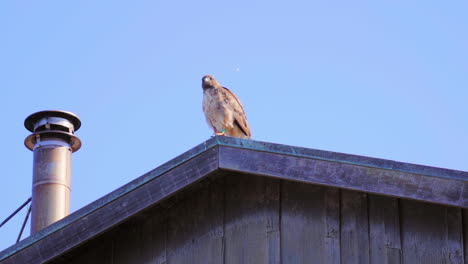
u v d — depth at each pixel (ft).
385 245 38.06
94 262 42.04
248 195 40.60
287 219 39.55
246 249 39.45
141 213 40.88
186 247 40.60
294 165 37.81
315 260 38.37
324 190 39.68
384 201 38.91
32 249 39.88
